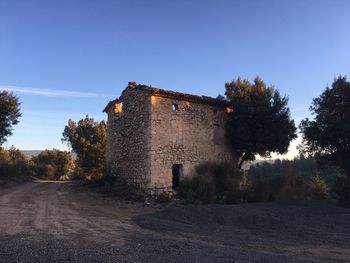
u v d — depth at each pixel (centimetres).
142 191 2092
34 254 834
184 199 2008
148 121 2100
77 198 2161
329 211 1769
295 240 1147
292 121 2492
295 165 2552
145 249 927
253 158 2559
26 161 5022
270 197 2178
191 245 1004
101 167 3838
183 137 2206
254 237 1191
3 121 3322
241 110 2403
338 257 920
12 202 1920
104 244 993
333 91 2477
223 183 2159
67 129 4578
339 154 2434
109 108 2881
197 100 2286
